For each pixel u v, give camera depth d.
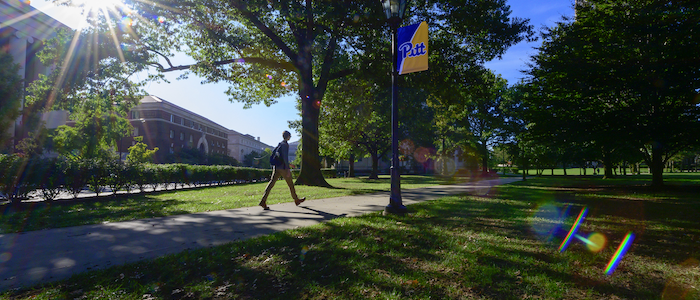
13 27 36.50
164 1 15.98
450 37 18.75
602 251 4.25
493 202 10.14
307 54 18.89
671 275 3.37
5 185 8.68
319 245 4.46
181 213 7.61
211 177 21.30
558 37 16.95
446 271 3.47
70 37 15.72
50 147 25.06
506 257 3.95
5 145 17.77
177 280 3.21
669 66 13.70
